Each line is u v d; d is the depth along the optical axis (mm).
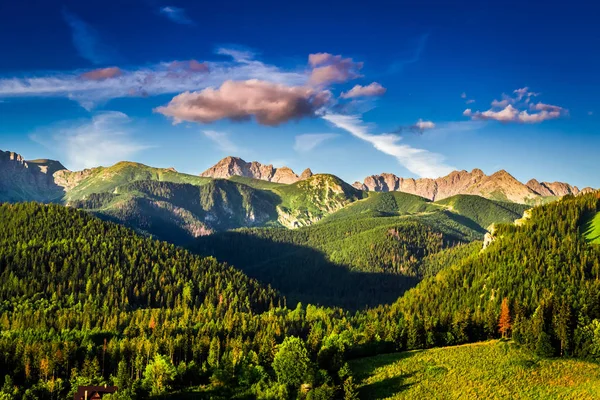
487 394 149875
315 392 147000
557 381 155250
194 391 166125
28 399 158125
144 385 164250
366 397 154500
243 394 162250
